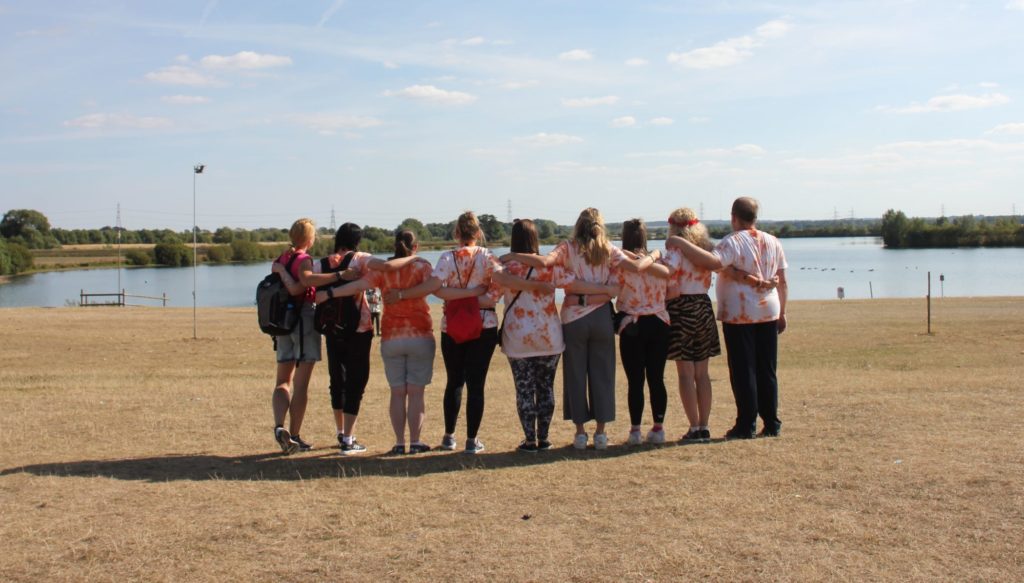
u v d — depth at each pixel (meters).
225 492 6.32
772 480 6.27
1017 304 39.09
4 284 83.56
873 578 4.49
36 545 5.19
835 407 9.38
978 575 4.50
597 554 4.89
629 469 6.74
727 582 4.49
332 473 6.94
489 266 7.46
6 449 8.02
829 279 79.31
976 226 167.00
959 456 6.71
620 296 7.62
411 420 7.71
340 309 7.60
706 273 7.84
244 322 34.88
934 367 17.59
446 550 5.01
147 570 4.80
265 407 10.65
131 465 7.29
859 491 5.92
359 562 4.87
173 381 14.99
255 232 159.88
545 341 7.38
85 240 173.00
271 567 4.82
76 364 21.14
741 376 7.82
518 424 9.35
